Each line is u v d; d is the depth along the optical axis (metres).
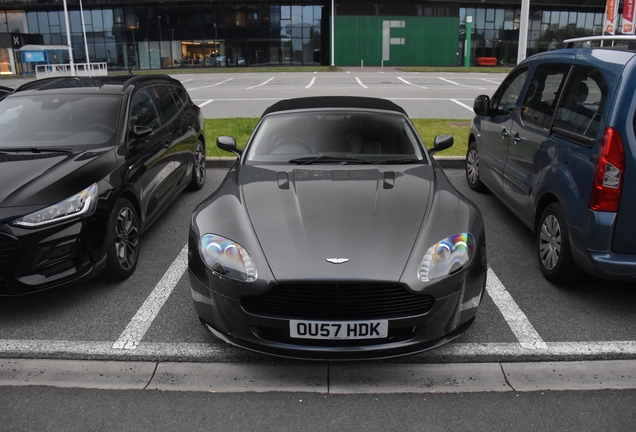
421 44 44.47
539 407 2.71
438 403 2.74
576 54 4.05
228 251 2.96
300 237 2.98
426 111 12.94
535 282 4.09
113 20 43.34
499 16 44.38
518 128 4.79
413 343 2.87
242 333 2.92
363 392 2.83
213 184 6.93
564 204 3.66
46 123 4.61
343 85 21.36
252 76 29.94
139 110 5.04
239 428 2.56
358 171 3.77
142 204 4.49
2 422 2.62
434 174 3.80
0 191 3.53
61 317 3.61
